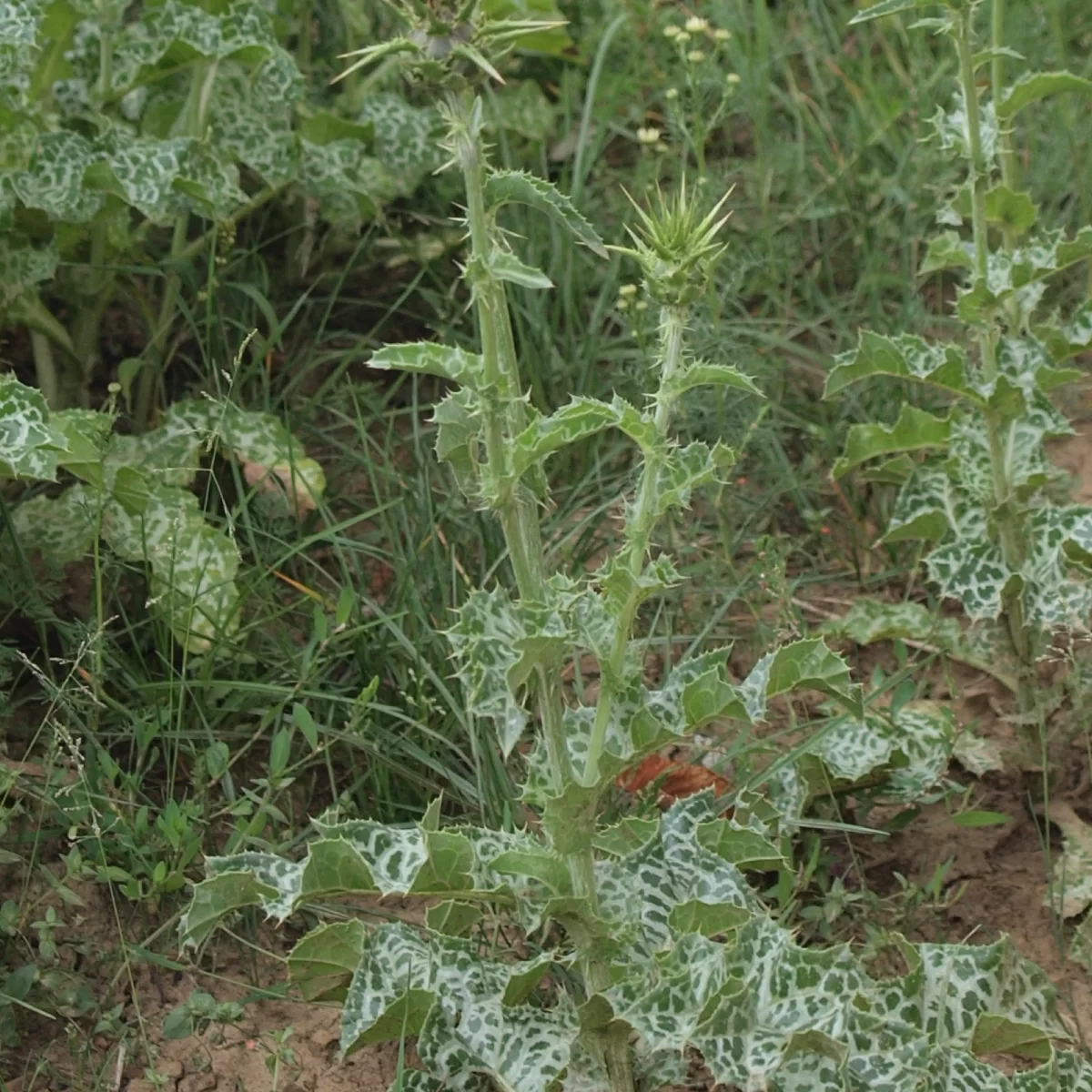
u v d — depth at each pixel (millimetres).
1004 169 2889
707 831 2229
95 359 3531
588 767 2000
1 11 2877
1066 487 3570
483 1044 2043
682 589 3297
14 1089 2332
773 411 3701
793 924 2666
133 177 3123
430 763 2775
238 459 3227
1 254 3143
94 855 2582
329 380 3566
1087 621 3111
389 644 2998
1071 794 2947
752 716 2072
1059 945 2627
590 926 2045
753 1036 1942
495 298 1820
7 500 3250
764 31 4371
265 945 2611
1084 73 4484
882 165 4410
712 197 3766
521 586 1958
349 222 3752
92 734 2670
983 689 3195
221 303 3541
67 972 2441
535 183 1817
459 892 2074
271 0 3707
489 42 1772
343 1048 2080
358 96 4074
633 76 4574
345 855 2035
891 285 4059
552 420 1839
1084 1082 2141
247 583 3076
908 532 2971
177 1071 2389
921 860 2842
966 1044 2176
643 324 3492
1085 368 4062
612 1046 2107
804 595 3480
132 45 3312
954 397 3707
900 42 4805
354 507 3477
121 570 3002
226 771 2682
